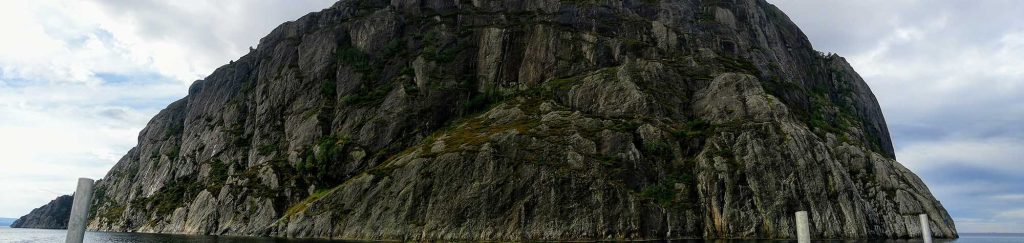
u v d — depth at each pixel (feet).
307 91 556.51
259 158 517.96
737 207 335.06
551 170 340.18
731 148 366.43
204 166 545.85
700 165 359.46
